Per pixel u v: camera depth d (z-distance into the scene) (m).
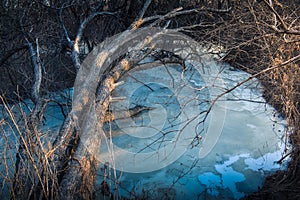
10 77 4.77
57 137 2.96
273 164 3.31
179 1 5.59
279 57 3.92
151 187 2.93
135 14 5.60
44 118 3.79
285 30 3.24
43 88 4.19
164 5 5.67
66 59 5.30
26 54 5.19
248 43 4.12
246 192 2.95
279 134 3.81
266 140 3.71
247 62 5.45
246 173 3.17
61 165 2.72
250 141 3.68
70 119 3.11
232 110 4.30
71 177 2.59
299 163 3.24
